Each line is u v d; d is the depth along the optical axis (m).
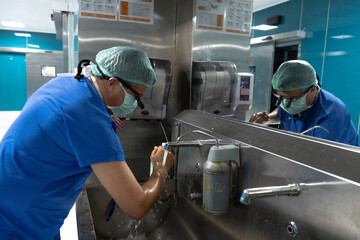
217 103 1.67
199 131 1.21
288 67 0.94
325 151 0.73
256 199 0.93
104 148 0.80
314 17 1.02
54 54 6.02
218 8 1.67
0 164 0.82
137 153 1.84
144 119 1.92
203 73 1.70
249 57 1.52
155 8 1.88
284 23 1.22
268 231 0.87
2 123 5.51
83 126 0.80
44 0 4.87
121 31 1.80
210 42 1.72
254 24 1.49
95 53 1.75
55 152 0.81
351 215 0.59
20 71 7.43
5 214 0.82
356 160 0.64
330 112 0.89
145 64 1.01
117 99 1.00
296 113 1.03
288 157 0.79
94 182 1.53
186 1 1.80
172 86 2.03
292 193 0.73
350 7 0.86
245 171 0.99
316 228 0.69
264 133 0.98
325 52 0.97
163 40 1.94
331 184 0.64
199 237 1.30
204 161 1.24
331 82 0.94
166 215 1.59
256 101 1.44
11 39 7.47
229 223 1.08
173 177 1.60
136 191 0.85
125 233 1.50
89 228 0.97
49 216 0.88
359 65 0.84
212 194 1.00
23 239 0.85
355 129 0.86
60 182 0.86
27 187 0.82
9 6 5.21
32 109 0.84
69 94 0.85
